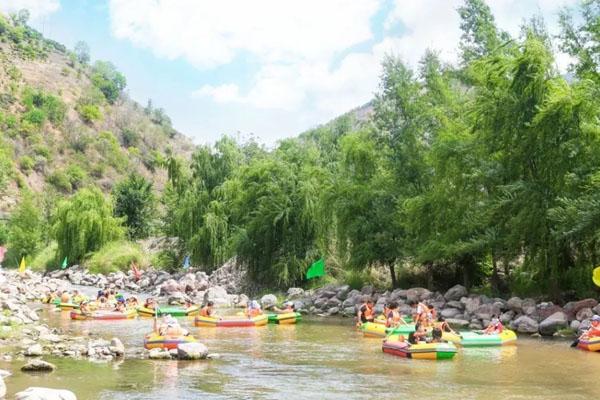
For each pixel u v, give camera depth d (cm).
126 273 6969
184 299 4688
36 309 4147
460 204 3444
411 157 4084
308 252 4912
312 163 5431
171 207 7231
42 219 9912
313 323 3488
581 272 3177
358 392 1675
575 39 3591
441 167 3494
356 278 4522
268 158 5603
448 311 3300
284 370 2012
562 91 2878
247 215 5316
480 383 1795
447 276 4191
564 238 2997
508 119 3138
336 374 1942
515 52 3325
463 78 4475
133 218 9369
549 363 2123
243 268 5456
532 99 3094
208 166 6719
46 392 1403
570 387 1741
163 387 1722
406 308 3503
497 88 3278
